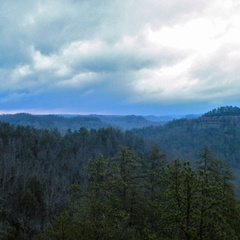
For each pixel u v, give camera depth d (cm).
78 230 1245
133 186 1841
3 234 2400
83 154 7481
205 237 1088
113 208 1539
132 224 1672
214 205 1179
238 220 1503
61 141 8044
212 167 2170
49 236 1305
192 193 1143
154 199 1933
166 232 1220
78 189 1966
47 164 5981
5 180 4116
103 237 1205
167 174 1328
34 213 2936
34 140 7312
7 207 3119
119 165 2045
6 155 5178
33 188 3400
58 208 2991
